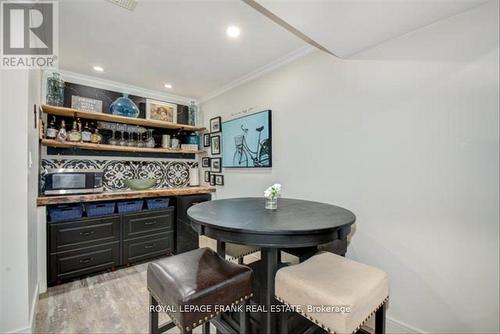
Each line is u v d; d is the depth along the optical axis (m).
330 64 2.15
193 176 3.90
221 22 1.92
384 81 1.77
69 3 1.67
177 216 3.21
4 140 1.46
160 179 3.73
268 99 2.78
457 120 1.44
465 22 1.40
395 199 1.72
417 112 1.60
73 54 2.45
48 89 2.64
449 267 1.48
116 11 1.77
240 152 3.14
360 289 1.08
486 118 1.34
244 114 3.12
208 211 1.62
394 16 1.43
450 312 1.47
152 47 2.32
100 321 1.80
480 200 1.37
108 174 3.24
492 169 1.33
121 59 2.57
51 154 2.82
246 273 1.28
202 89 3.57
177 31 2.04
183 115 4.00
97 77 3.06
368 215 1.87
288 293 1.19
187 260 1.36
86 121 3.06
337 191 2.09
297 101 2.45
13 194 1.49
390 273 1.74
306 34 1.63
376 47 1.80
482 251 1.36
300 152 2.42
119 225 2.76
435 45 1.52
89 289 2.29
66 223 2.41
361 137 1.92
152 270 1.30
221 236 1.32
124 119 3.12
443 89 1.49
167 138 3.63
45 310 1.93
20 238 1.51
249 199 2.21
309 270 1.25
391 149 1.74
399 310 1.70
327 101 2.17
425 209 1.57
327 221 1.35
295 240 1.22
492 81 1.33
